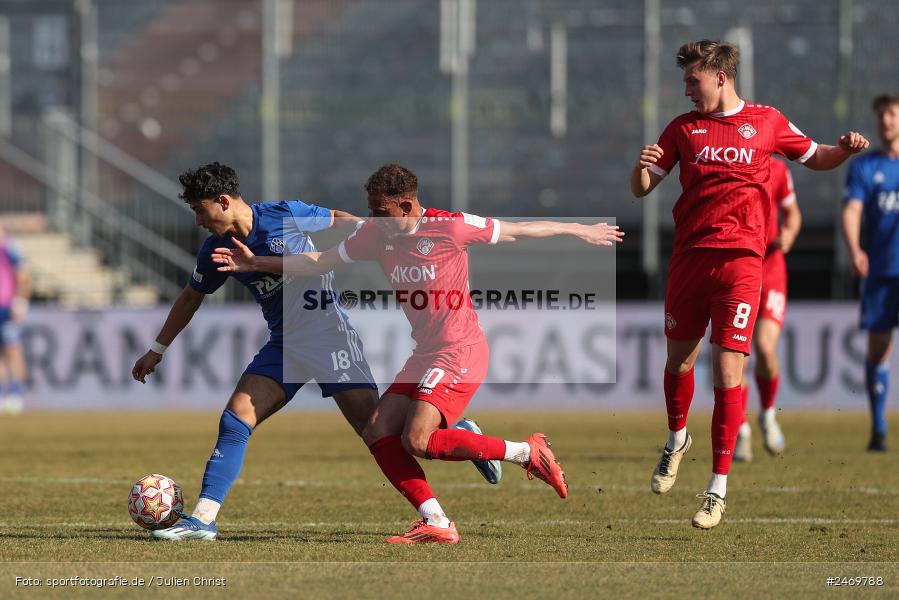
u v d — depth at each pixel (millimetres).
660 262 66438
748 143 21625
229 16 76000
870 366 38562
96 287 71062
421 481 20328
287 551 19219
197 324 59844
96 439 43844
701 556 18969
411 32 74062
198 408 59688
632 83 72625
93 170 73562
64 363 60719
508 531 22000
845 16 68875
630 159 72188
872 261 38281
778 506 25750
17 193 74188
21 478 31703
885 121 38031
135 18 76438
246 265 20484
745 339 21594
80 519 23703
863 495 27656
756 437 45438
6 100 75688
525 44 73375
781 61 69750
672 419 23125
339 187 73250
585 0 73312
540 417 53094
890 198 38031
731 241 21578
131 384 60281
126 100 75812
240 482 30688
